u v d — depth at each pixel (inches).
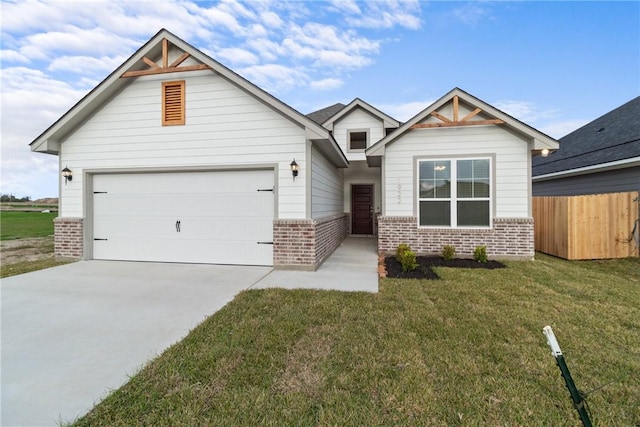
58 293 196.1
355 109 509.4
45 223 845.8
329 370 105.4
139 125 288.0
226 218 281.7
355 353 116.7
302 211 264.8
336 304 171.2
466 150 311.1
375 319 149.8
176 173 289.3
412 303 172.9
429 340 127.5
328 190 365.1
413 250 319.6
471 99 302.0
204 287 209.3
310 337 130.2
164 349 122.0
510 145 303.1
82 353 119.3
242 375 102.2
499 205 306.0
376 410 86.0
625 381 100.0
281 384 97.5
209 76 276.2
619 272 263.3
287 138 266.2
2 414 85.4
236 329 138.1
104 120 293.6
